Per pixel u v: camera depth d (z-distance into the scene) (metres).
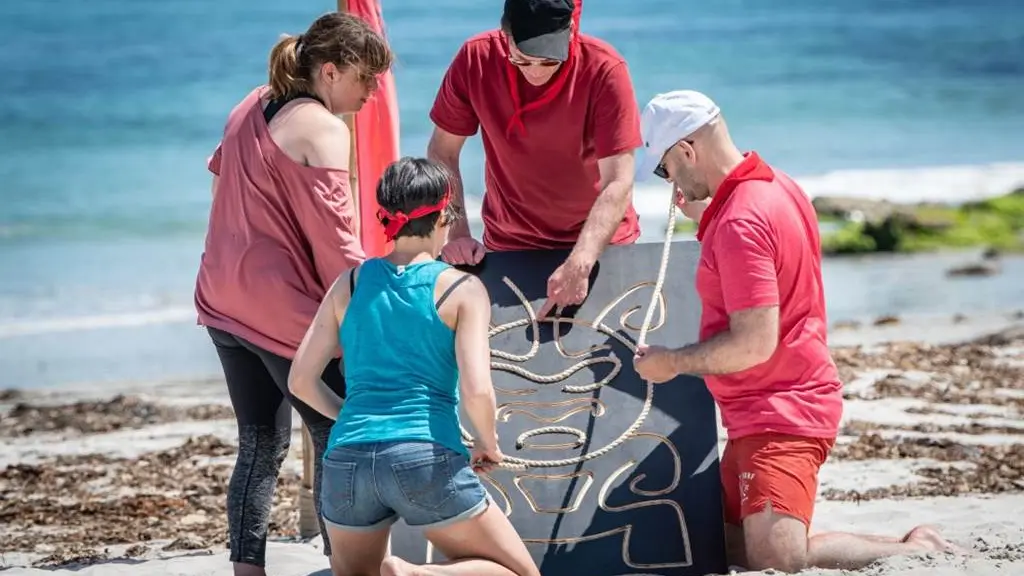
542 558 11.41
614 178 12.36
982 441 19.02
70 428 23.59
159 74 81.56
